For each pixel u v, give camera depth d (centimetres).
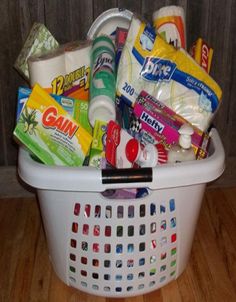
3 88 117
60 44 112
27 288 96
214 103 92
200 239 111
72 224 86
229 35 115
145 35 91
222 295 94
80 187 78
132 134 90
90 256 88
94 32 107
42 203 89
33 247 109
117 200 82
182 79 92
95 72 92
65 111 85
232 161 130
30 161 82
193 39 115
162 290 96
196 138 89
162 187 79
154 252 89
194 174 81
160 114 89
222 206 123
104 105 85
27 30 111
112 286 90
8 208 124
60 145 85
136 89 93
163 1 111
